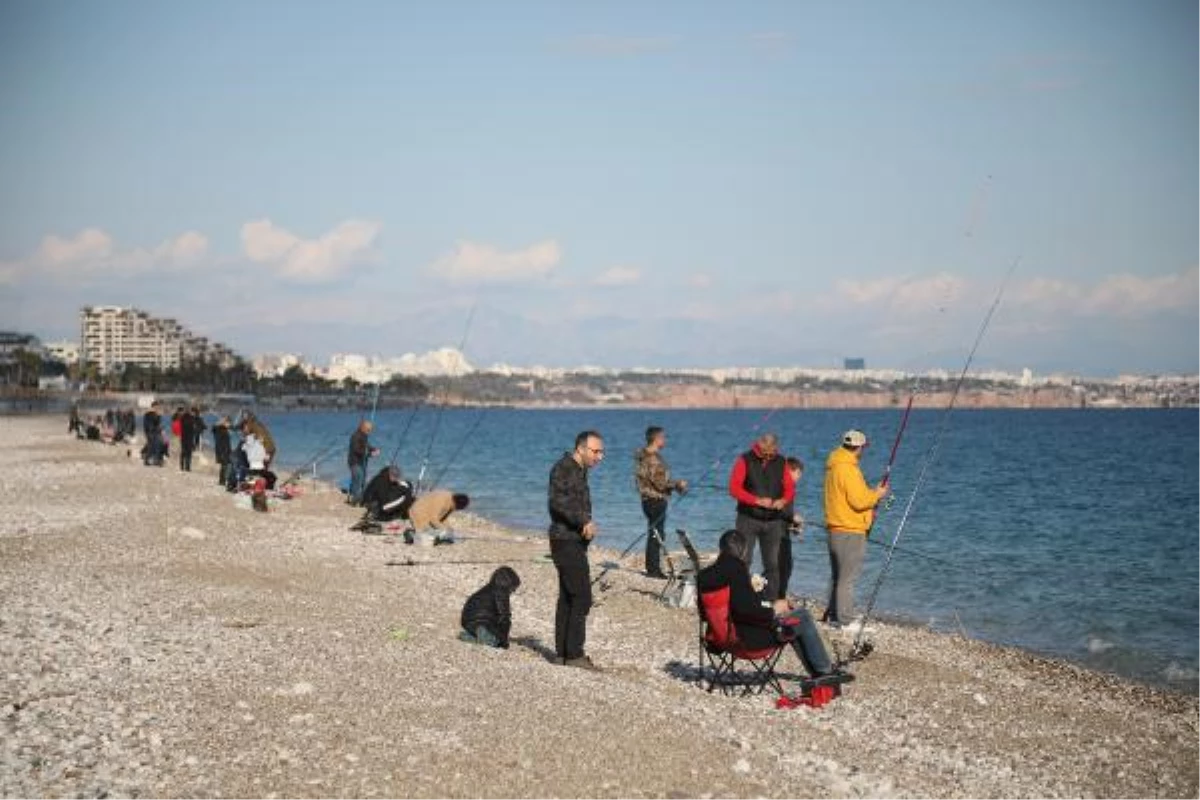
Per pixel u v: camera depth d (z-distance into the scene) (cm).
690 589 1606
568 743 833
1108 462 6488
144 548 1892
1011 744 995
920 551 2603
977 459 6856
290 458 6619
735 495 1478
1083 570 2297
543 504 3806
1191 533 2983
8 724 793
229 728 815
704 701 1057
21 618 1169
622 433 12356
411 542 2211
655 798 740
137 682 927
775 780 805
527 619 1516
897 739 984
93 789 680
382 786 719
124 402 18012
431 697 934
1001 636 1645
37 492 3036
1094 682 1331
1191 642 1609
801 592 1989
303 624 1244
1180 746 1020
